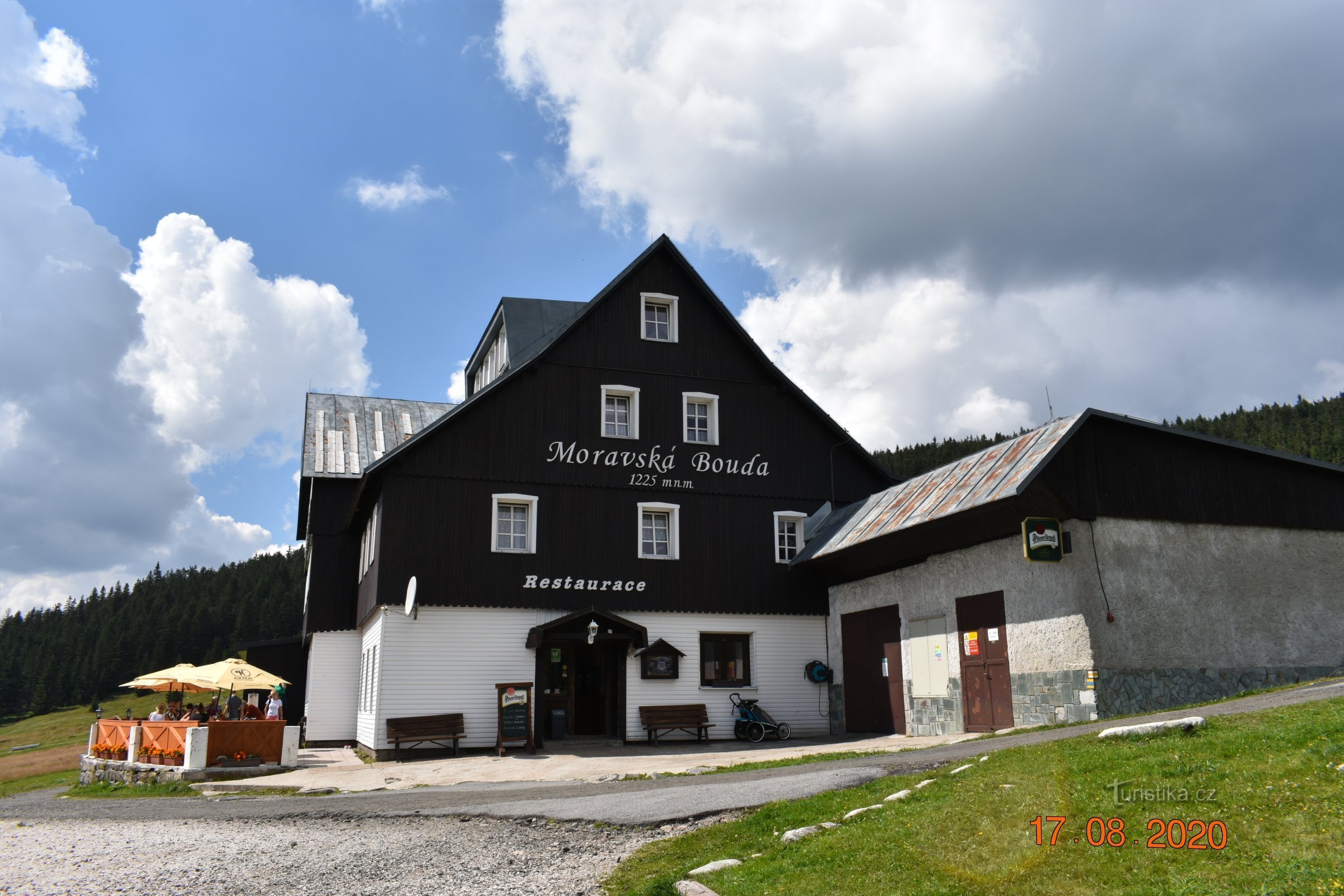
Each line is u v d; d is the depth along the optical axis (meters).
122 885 9.32
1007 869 6.92
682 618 25.88
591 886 8.82
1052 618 17.89
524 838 11.18
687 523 26.44
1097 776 8.79
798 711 26.20
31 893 9.11
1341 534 20.38
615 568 25.47
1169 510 18.55
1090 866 6.67
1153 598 17.91
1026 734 15.34
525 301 30.67
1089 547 17.58
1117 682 17.08
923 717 21.78
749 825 10.32
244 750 20.84
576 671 25.86
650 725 24.08
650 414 26.77
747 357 28.16
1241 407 110.88
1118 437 18.45
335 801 15.53
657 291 27.67
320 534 31.08
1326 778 7.34
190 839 12.17
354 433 33.84
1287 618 19.16
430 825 12.40
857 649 25.08
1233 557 18.94
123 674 99.81
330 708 29.75
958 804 8.90
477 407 25.06
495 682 23.75
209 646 102.19
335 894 8.71
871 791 10.91
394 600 23.33
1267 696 14.60
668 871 8.96
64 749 55.19
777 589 26.73
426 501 24.12
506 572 24.45
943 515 19.75
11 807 19.05
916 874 7.21
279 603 104.38
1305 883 5.69
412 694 23.09
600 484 25.81
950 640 20.92
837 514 27.23
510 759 21.38
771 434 27.89
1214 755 8.68
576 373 26.27
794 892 7.40
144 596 119.69
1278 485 19.95
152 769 21.59
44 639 123.69
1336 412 100.94
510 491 24.92
